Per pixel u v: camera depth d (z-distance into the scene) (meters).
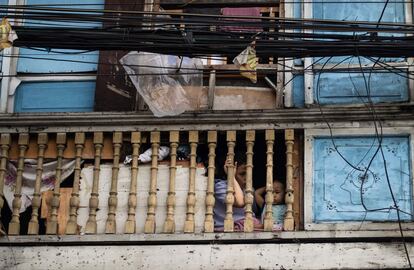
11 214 11.24
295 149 11.05
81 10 10.16
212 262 10.53
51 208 11.01
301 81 11.38
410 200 10.66
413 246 10.41
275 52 10.43
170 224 10.73
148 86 11.13
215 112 11.02
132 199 10.91
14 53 11.99
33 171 11.33
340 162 10.90
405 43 10.36
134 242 10.71
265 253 10.51
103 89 11.63
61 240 10.78
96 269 10.66
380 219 10.62
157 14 10.37
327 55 10.45
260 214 11.01
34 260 10.77
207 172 11.02
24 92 11.85
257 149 11.45
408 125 10.88
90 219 10.91
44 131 11.30
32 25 12.20
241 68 10.38
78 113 11.23
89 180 11.16
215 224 10.94
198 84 11.25
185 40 10.40
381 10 11.56
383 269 10.36
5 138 11.32
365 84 11.19
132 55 11.12
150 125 11.16
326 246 10.48
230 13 11.97
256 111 10.98
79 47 10.45
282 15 11.81
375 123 10.89
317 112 10.94
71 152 11.28
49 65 11.94
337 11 11.62
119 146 11.14
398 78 11.16
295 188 10.92
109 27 10.48
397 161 10.82
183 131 11.13
